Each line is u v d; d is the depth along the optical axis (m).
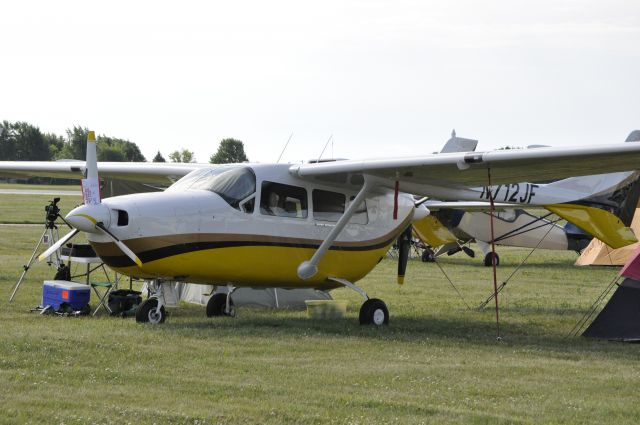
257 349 11.54
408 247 17.12
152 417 7.57
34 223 46.62
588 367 11.16
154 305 14.11
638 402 8.98
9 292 18.27
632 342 13.81
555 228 32.97
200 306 17.70
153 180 19.11
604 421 8.11
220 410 7.93
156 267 13.34
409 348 12.30
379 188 15.86
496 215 31.73
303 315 16.67
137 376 9.38
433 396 8.95
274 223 14.46
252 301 17.61
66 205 64.00
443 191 15.69
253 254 14.20
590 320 16.84
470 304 19.55
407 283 24.22
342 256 15.53
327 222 15.25
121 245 12.99
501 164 13.30
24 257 28.16
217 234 13.77
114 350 10.95
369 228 15.95
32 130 143.25
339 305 16.31
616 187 18.75
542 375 10.44
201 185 14.34
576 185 18.80
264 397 8.58
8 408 7.73
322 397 8.66
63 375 9.30
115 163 18.69
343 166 14.12
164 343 11.67
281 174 14.69
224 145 122.19
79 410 7.74
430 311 18.08
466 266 31.39
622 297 14.10
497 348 12.74
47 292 15.42
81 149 143.38
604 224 18.83
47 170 18.83
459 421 7.85
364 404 8.41
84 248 16.27
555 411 8.45
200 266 13.69
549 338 14.23
